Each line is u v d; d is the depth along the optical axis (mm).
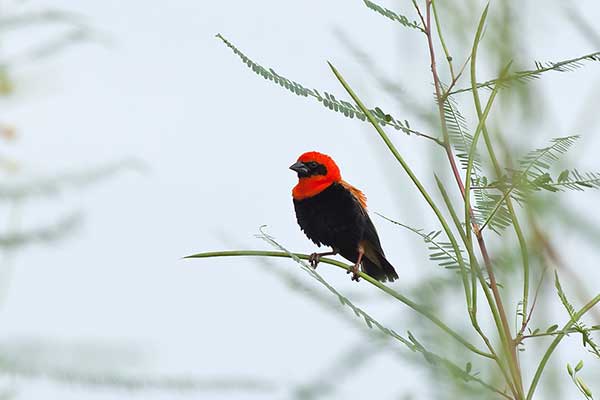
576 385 3180
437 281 2561
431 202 3562
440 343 2418
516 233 3207
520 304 3201
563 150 3178
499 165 3281
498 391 2910
